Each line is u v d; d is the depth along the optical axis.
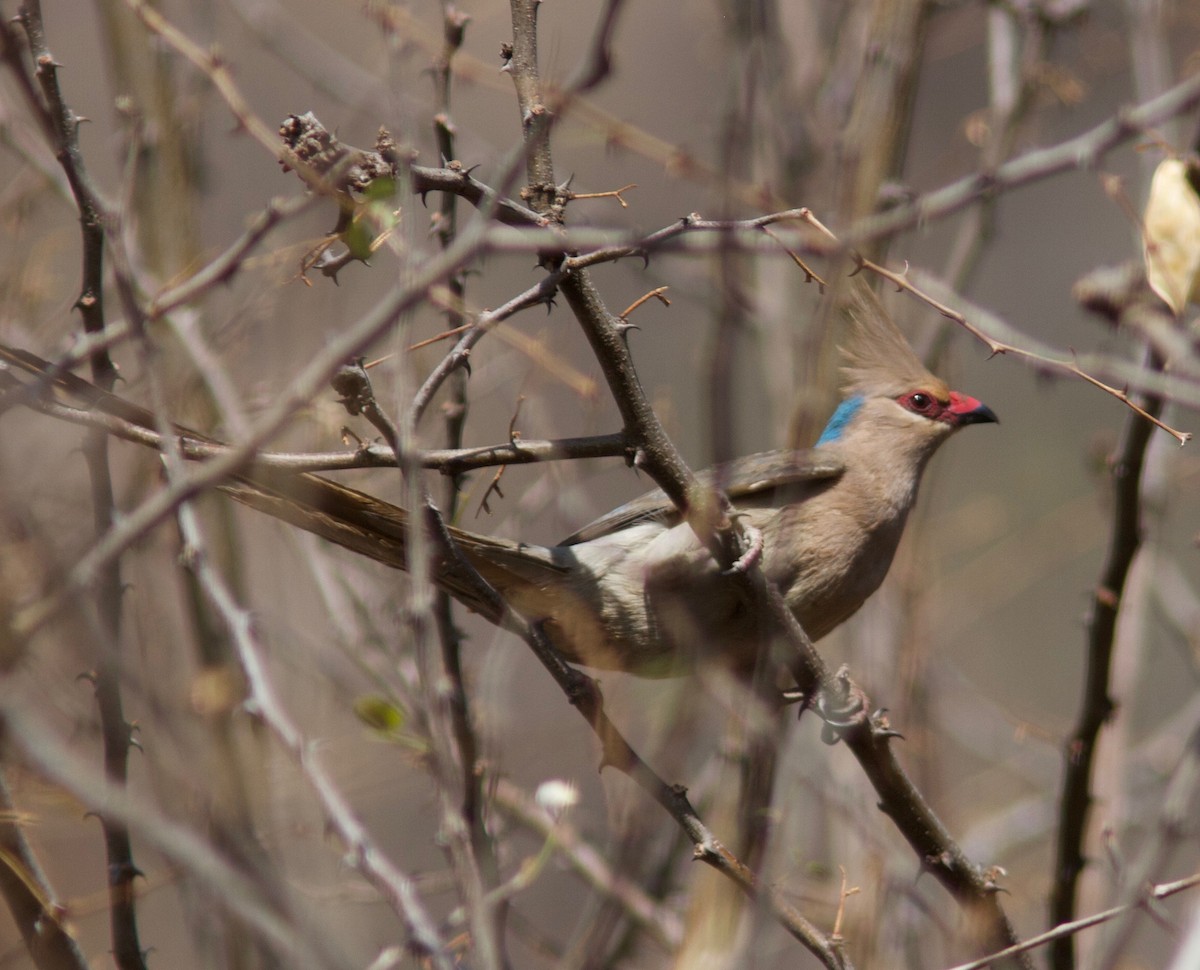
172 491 5.21
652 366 17.66
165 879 7.69
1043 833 13.05
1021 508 18.77
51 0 15.50
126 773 7.23
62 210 12.59
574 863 10.08
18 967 8.20
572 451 7.28
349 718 10.19
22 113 11.08
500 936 7.41
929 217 6.37
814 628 10.76
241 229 13.09
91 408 6.64
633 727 10.95
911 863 11.05
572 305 7.16
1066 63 13.90
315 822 9.09
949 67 19.53
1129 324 7.82
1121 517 8.82
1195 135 8.08
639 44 16.77
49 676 8.28
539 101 7.06
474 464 7.20
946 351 12.45
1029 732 12.27
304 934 5.12
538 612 9.91
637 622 9.78
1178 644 13.17
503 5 11.23
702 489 7.47
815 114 12.45
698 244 6.23
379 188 6.49
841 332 11.40
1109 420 19.12
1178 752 12.73
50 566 5.80
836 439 11.10
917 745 11.59
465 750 7.79
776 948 10.41
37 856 8.30
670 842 10.20
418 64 11.91
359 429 10.41
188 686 9.05
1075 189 19.34
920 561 12.53
